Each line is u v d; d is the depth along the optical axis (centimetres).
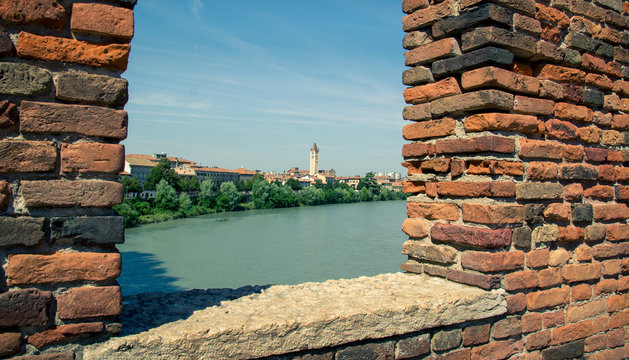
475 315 363
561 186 422
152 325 280
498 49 371
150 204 7412
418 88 430
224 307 318
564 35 433
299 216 7956
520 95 396
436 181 420
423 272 429
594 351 448
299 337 292
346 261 3862
